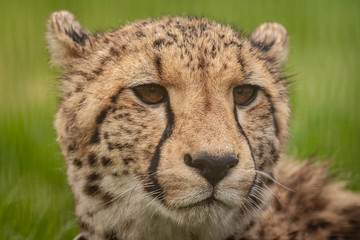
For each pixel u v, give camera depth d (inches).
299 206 403.5
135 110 347.9
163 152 337.7
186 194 329.4
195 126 333.7
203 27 372.8
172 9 991.6
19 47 862.5
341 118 647.8
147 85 348.2
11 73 788.0
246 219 371.6
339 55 869.2
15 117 666.8
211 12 971.9
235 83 351.3
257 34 420.8
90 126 357.7
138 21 402.3
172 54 345.7
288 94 400.2
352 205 410.3
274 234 388.5
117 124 350.6
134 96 349.1
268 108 366.0
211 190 328.2
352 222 403.9
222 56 349.1
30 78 781.3
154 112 346.6
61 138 378.6
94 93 357.1
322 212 403.5
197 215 335.3
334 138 605.9
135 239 365.7
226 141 328.8
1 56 832.3
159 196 341.1
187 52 346.6
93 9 987.3
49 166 563.2
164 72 343.0
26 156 581.9
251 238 383.2
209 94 343.6
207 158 323.0
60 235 478.9
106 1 1004.6
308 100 681.0
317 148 552.7
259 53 379.2
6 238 478.9
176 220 340.8
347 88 735.7
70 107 368.2
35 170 568.1
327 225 400.8
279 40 413.1
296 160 465.4
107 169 356.8
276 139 373.1
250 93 360.2
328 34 939.3
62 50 390.3
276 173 381.4
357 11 1006.4
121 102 350.0
